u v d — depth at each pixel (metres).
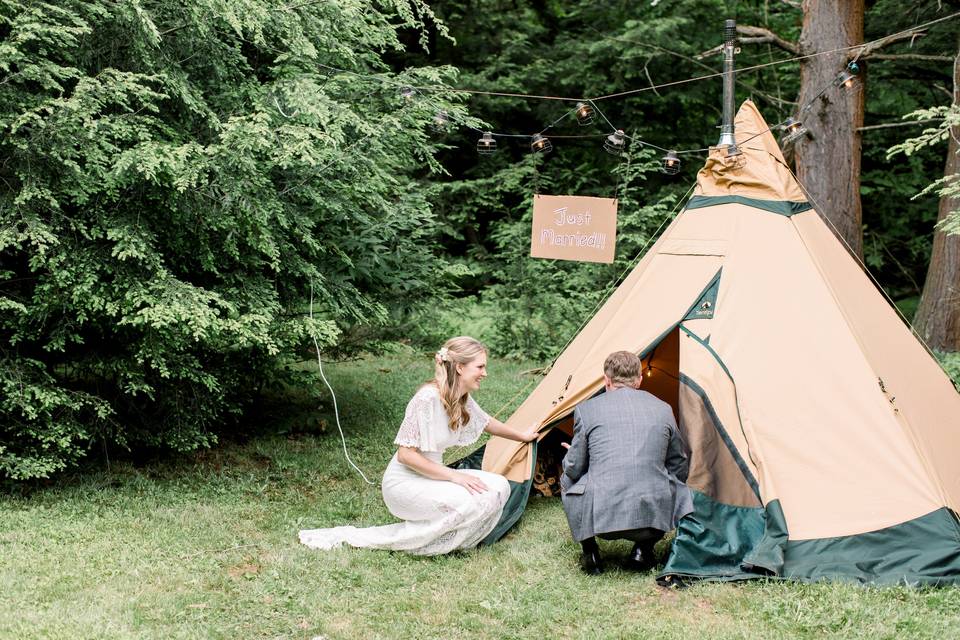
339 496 5.29
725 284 4.72
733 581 3.89
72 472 5.36
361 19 5.95
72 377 5.50
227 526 4.62
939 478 4.13
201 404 5.53
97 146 4.62
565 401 4.78
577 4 13.77
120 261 4.82
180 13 5.11
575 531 4.04
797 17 12.77
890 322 5.14
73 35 4.61
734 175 5.08
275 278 5.76
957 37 9.84
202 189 4.90
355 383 8.38
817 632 3.43
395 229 6.71
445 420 4.39
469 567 4.14
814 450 4.20
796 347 4.46
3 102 4.45
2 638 3.20
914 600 3.63
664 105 13.27
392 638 3.39
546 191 13.10
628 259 10.23
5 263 4.98
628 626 3.49
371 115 5.91
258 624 3.47
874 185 12.91
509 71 12.85
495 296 10.61
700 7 12.23
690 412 4.37
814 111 9.14
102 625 3.36
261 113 4.97
